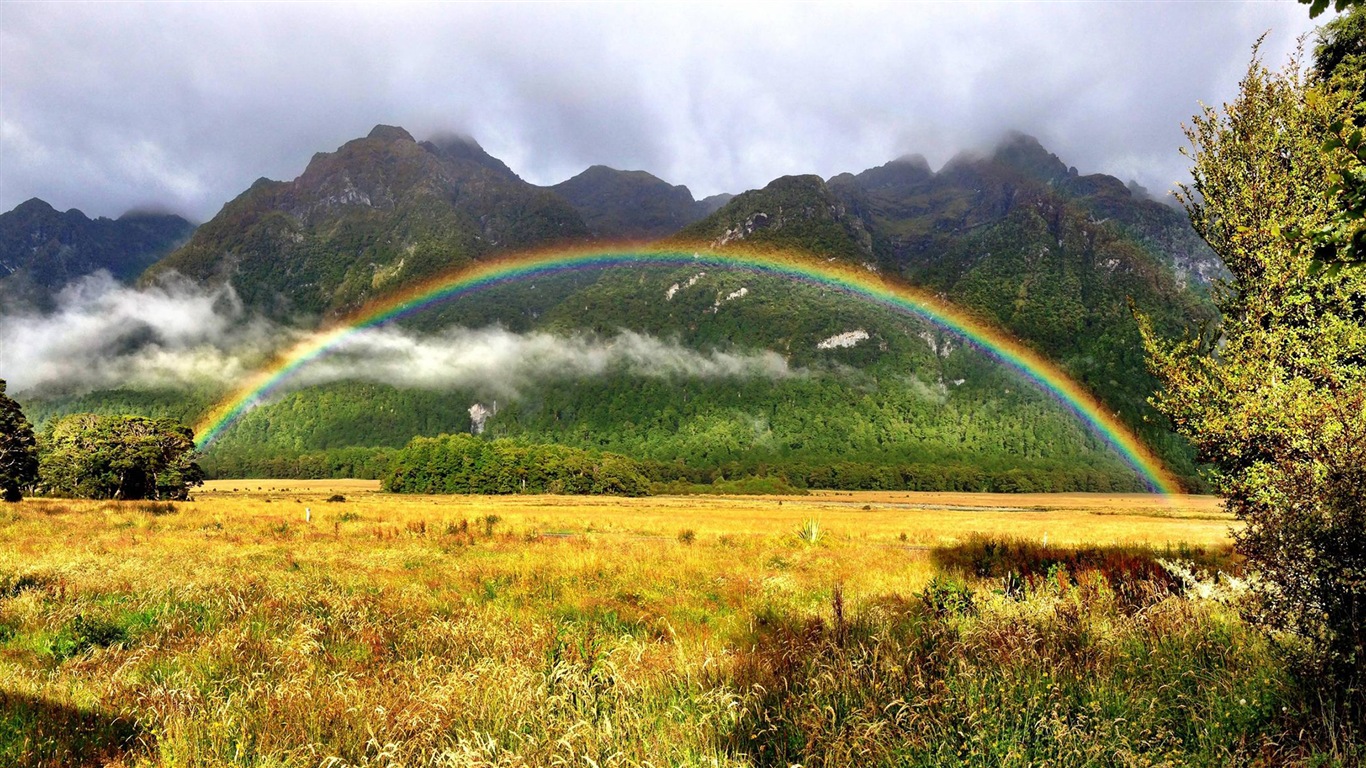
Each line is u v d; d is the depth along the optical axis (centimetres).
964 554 1700
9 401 4866
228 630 814
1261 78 1021
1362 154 457
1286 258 923
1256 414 820
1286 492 573
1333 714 425
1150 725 434
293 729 503
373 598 1044
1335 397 661
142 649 724
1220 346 970
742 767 418
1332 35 1183
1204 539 3050
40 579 1136
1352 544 495
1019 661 552
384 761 454
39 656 704
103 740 505
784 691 539
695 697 526
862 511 8169
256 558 1563
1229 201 1036
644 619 972
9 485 4784
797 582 1345
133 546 1738
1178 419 995
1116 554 1569
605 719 474
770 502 10969
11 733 503
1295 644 530
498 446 13462
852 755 417
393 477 12975
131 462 6103
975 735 416
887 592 1152
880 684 522
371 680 627
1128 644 625
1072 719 446
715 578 1423
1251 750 416
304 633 784
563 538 2467
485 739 475
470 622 867
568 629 822
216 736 485
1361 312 892
